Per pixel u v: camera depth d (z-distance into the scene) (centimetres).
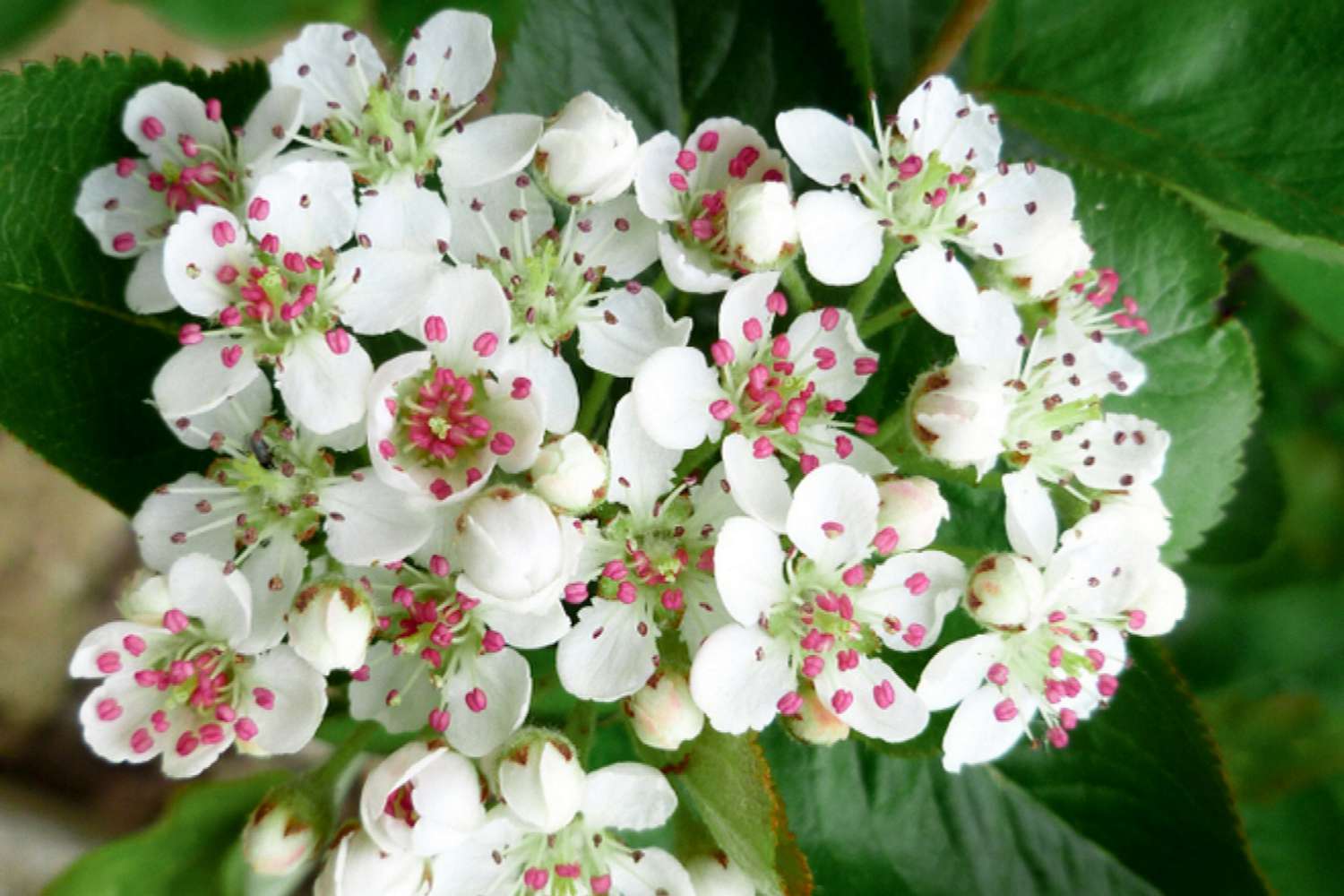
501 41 14
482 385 10
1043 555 10
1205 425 12
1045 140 12
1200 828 12
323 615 10
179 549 10
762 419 10
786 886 10
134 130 11
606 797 10
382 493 10
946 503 11
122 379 11
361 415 10
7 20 14
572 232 11
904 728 10
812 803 12
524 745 10
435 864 10
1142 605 11
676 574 10
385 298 10
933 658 10
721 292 12
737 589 10
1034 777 12
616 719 11
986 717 10
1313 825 15
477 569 10
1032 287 11
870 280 11
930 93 11
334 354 10
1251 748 15
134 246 11
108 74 11
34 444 11
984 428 10
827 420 10
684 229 11
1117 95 12
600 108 10
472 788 10
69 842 17
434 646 10
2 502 18
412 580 10
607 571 10
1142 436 11
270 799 11
